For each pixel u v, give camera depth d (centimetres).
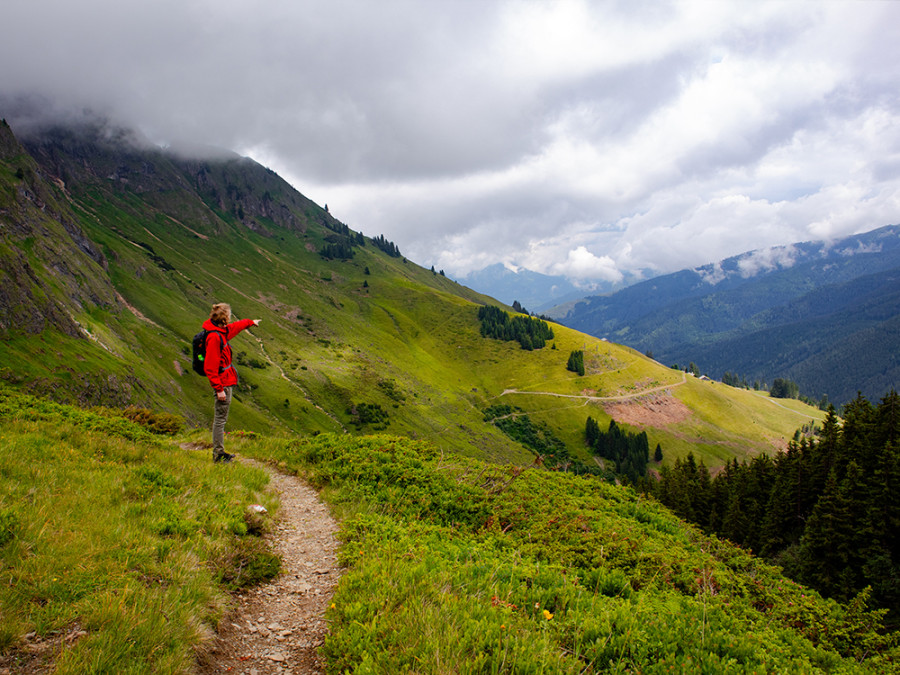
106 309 15262
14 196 15475
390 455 1612
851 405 5209
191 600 528
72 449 991
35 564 501
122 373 11325
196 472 1073
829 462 4991
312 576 740
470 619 537
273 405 16525
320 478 1366
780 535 4925
